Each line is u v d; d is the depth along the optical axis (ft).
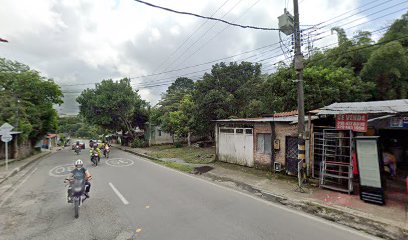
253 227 17.67
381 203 21.34
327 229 17.39
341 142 28.07
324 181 28.37
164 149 84.17
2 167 49.73
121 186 30.68
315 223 18.49
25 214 21.39
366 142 22.43
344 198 23.71
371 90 53.11
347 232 16.93
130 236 16.46
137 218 19.67
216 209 21.61
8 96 66.08
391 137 34.53
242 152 42.93
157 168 45.60
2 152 62.13
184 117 87.04
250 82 73.67
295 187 28.27
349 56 57.77
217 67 76.59
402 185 26.96
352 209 20.70
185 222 18.70
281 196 25.21
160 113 108.88
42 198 26.55
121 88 98.02
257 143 40.14
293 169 33.94
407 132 34.12
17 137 64.64
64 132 293.02
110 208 22.24
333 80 50.47
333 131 29.73
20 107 66.85
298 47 29.12
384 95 52.49
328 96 49.16
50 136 141.28
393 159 30.58
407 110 22.76
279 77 56.54
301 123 28.68
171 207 22.25
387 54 48.60
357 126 25.48
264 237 16.05
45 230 17.85
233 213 20.57
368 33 57.11
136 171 42.32
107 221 19.19
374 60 50.55
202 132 81.56
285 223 18.44
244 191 27.96
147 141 109.70
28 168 51.19
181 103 98.78
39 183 34.78
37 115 78.54
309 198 24.11
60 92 84.17
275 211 21.08
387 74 50.90
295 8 29.12
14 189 31.32
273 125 36.76
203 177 36.50
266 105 65.92
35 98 77.56
